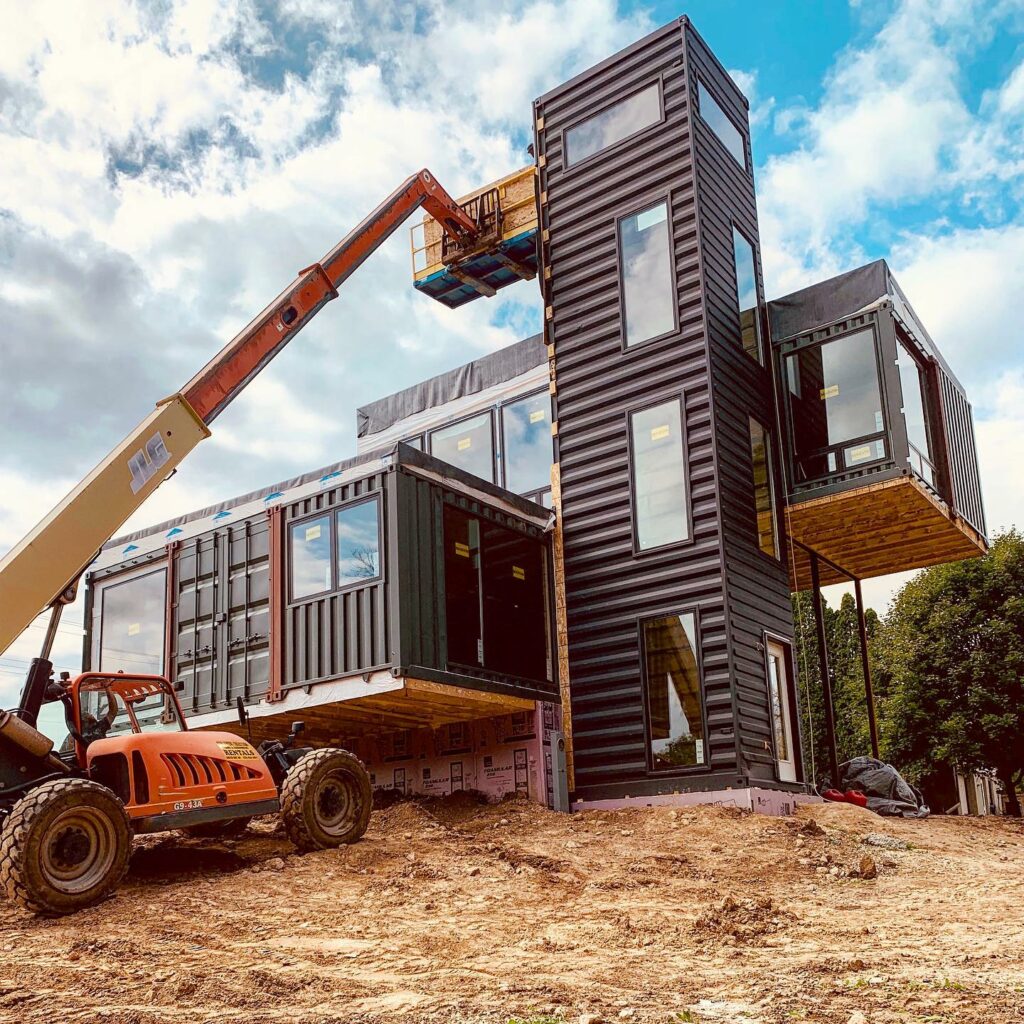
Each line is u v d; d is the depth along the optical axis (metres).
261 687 12.90
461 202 17.67
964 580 21.05
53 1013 4.96
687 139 14.68
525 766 13.51
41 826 7.27
